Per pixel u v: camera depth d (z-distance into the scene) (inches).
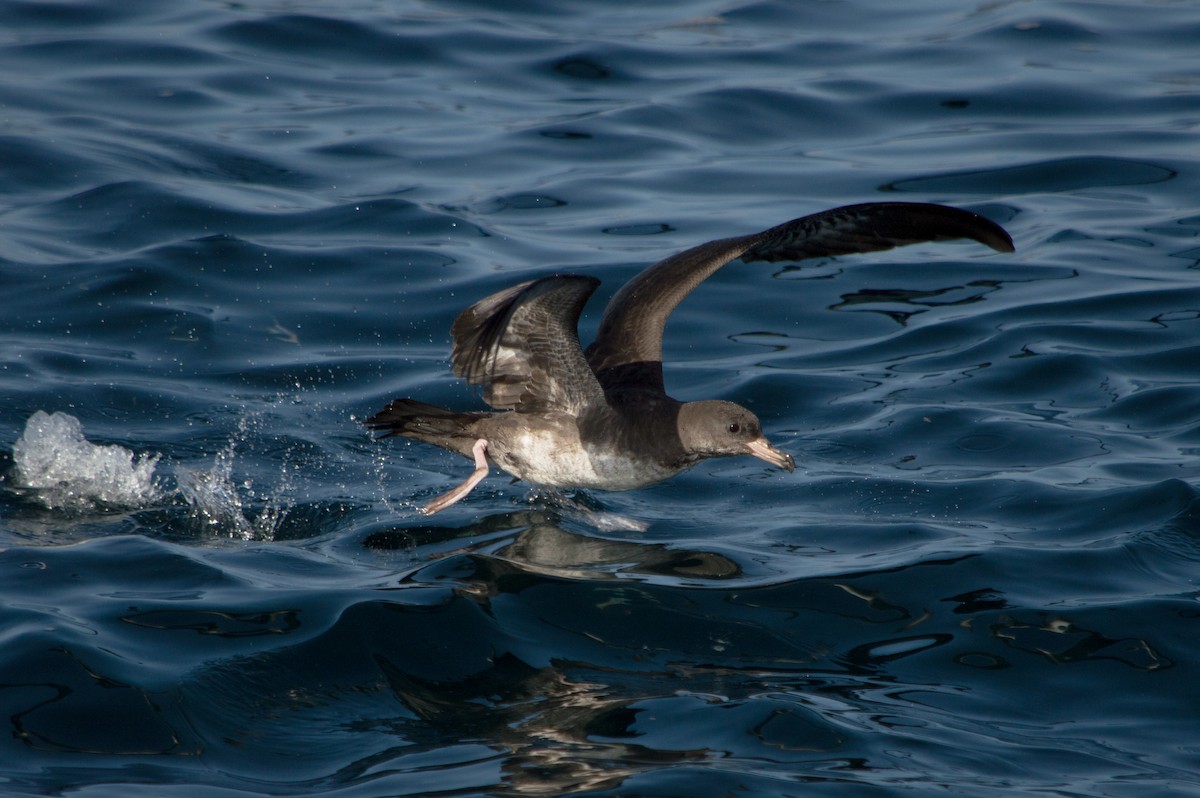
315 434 583.5
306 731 369.4
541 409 489.4
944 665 409.1
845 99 936.9
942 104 930.1
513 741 365.1
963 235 477.1
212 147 847.7
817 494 533.6
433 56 996.6
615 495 541.0
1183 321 666.8
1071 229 774.5
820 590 449.4
